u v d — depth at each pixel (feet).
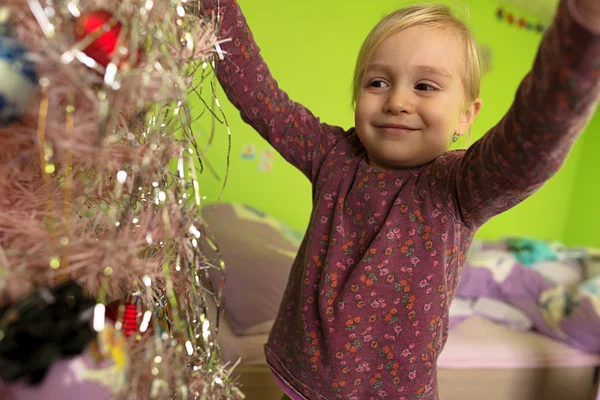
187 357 1.27
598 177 9.32
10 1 0.90
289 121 2.30
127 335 1.19
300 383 2.06
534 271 5.92
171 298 1.20
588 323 4.95
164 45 1.10
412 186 1.97
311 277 2.07
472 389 4.31
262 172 6.33
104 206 1.31
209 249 4.28
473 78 2.15
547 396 4.63
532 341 4.96
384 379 1.96
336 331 1.95
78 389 0.90
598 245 9.23
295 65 6.32
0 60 0.87
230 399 1.38
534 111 1.25
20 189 1.07
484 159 1.56
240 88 2.16
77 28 0.97
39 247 1.03
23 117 0.95
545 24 8.46
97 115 0.97
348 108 6.73
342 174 2.17
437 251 1.88
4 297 0.97
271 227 5.23
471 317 5.28
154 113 1.26
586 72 1.10
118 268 1.12
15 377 0.87
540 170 1.37
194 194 1.30
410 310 1.91
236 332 3.67
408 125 1.96
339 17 6.48
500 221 8.89
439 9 2.12
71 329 0.94
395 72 1.98
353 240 2.04
